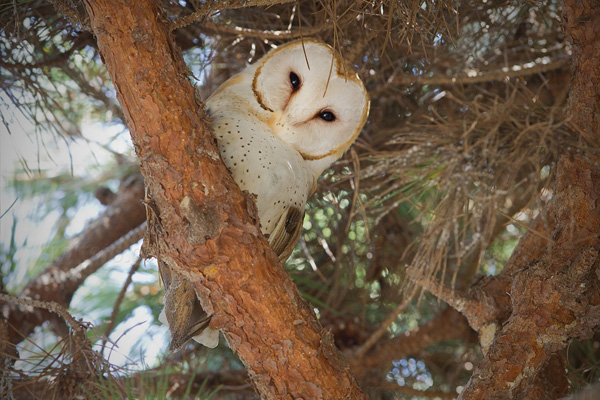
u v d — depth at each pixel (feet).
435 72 3.13
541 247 2.62
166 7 2.95
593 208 2.36
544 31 3.17
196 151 2.16
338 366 2.24
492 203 2.59
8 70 2.94
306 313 2.25
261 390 2.24
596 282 2.34
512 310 2.44
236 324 2.21
